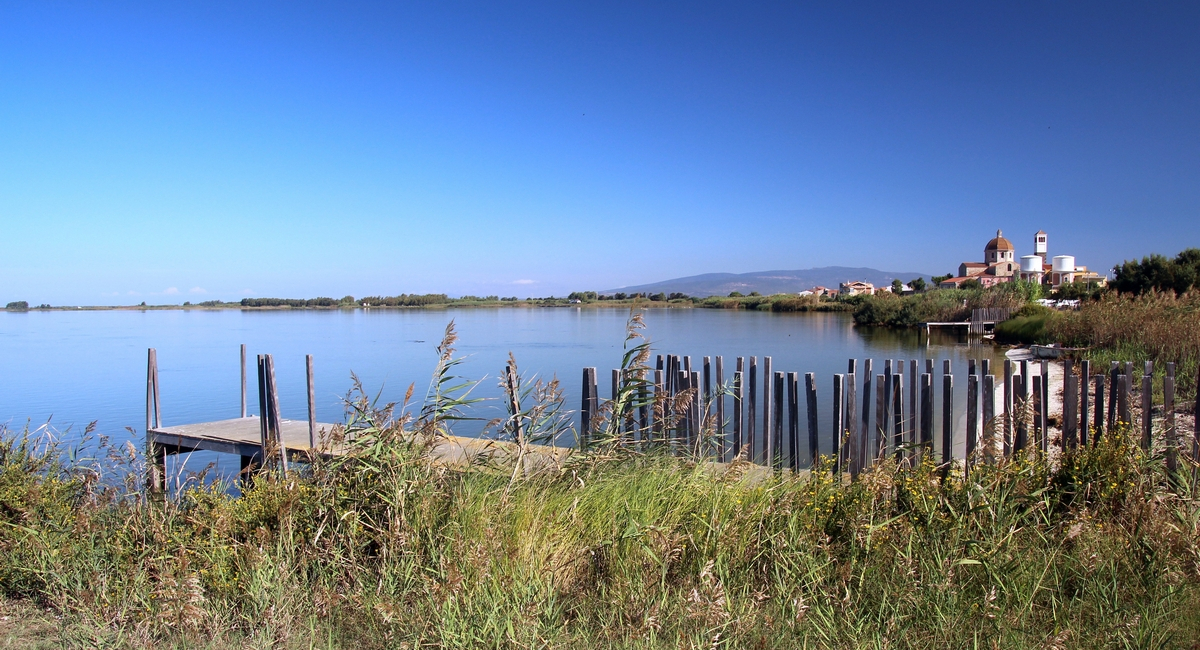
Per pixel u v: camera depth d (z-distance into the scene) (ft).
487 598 13.04
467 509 16.60
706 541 15.69
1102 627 12.65
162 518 18.16
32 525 17.49
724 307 383.24
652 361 93.30
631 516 16.35
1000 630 12.41
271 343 151.74
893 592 13.80
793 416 27.35
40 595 16.07
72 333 197.36
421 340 156.76
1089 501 17.74
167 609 13.92
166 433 40.34
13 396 79.56
